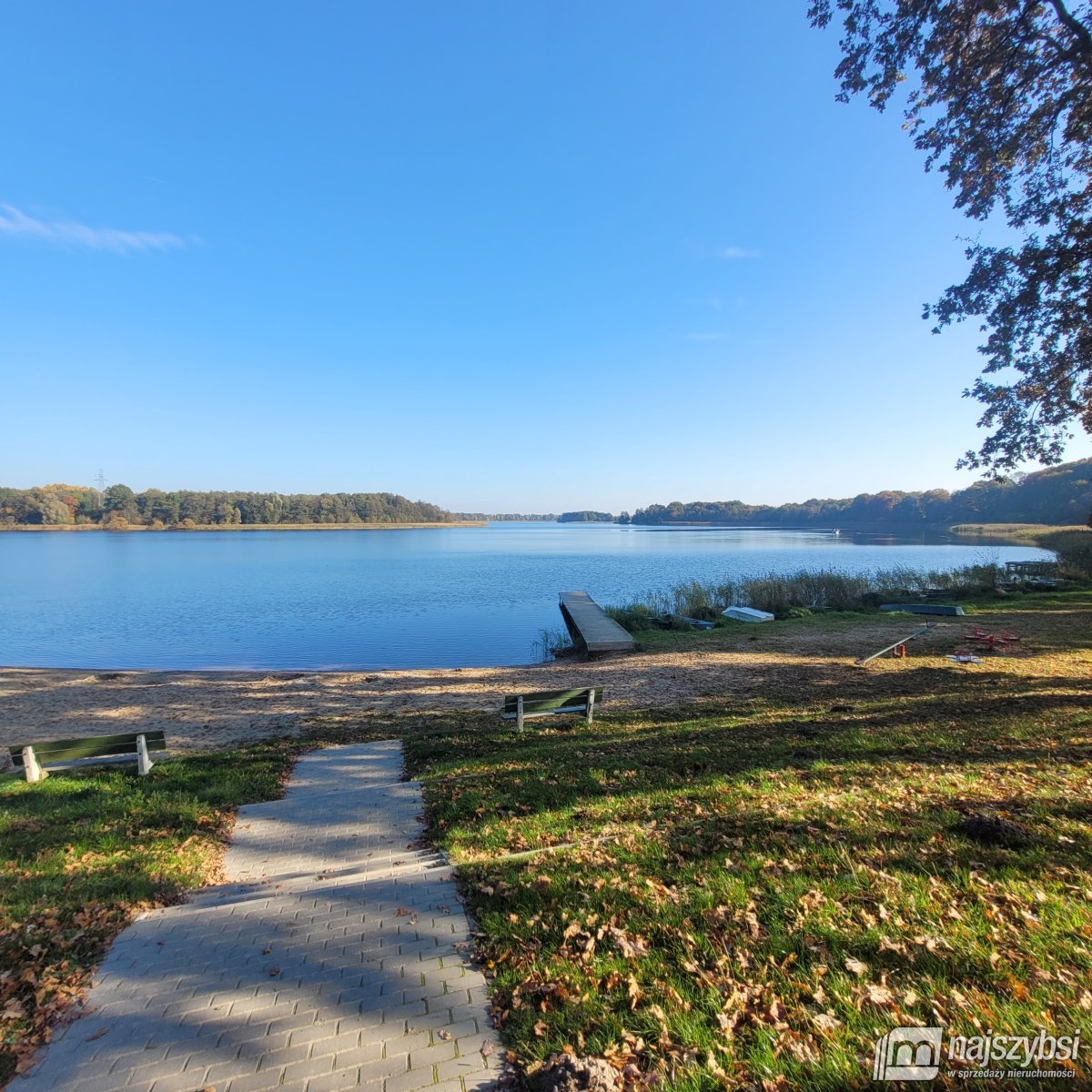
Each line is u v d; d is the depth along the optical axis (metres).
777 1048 2.21
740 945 2.87
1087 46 7.87
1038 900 3.06
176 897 4.22
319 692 13.95
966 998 2.38
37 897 4.03
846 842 3.95
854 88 9.73
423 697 13.01
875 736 7.12
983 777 5.26
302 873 4.64
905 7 8.75
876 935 2.83
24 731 11.07
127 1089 2.25
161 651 20.78
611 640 17.64
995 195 9.81
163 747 8.05
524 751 7.72
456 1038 2.47
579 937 3.10
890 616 20.73
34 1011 2.76
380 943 3.24
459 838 4.92
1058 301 9.30
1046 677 10.92
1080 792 4.67
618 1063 2.20
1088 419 9.93
